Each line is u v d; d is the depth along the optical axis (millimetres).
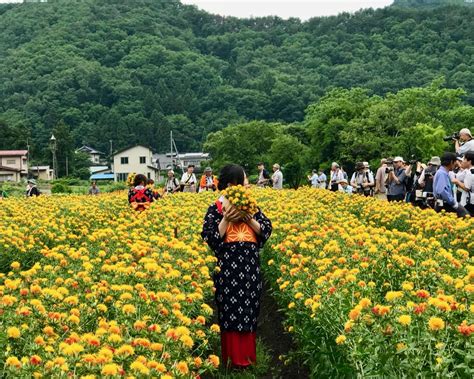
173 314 5492
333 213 13305
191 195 18875
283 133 86625
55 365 4105
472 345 4074
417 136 60219
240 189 6309
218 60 187375
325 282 6152
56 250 8836
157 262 7492
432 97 68000
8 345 4570
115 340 4672
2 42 199750
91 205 16375
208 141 91750
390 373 4094
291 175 70875
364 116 68500
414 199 16547
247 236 6535
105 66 180750
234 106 144125
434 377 3967
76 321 5316
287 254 8320
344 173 24297
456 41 143250
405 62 133500
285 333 7562
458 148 13516
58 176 114188
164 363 4516
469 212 12422
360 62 149625
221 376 6195
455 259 7027
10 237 10188
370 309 4691
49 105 147250
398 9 169500
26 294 5949
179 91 158500
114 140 140625
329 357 5297
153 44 187750
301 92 140250
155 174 113688
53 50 177625
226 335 6473
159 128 139500
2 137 114500
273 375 6480
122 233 9992
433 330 4246
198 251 8773
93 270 7355
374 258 7125
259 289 6559
